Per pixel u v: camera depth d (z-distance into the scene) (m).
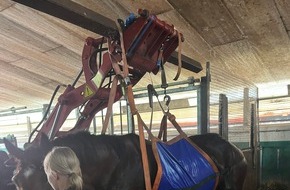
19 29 3.29
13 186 1.97
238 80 3.63
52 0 1.32
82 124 1.70
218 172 1.76
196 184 1.55
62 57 3.89
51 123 1.61
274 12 2.54
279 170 4.45
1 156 2.09
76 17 1.46
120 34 1.43
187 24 2.86
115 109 4.12
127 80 1.39
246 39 3.05
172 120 1.77
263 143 4.64
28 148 1.25
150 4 2.63
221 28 2.89
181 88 2.87
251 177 3.55
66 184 1.07
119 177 1.40
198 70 2.45
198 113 2.73
